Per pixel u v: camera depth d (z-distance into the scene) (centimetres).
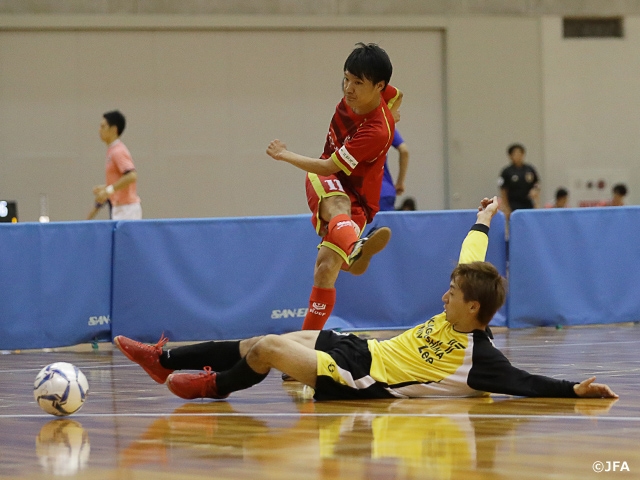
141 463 382
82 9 2034
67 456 402
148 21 2058
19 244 970
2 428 481
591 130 2283
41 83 2041
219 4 2092
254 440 426
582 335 1016
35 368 798
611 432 432
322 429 453
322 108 2162
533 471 351
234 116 2128
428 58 2200
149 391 623
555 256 1120
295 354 543
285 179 2158
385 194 1213
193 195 2119
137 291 1010
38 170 2048
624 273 1150
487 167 2225
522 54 2239
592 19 2297
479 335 555
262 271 1043
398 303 1081
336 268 693
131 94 2080
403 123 2194
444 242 1094
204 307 1026
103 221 1005
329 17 2133
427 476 345
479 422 466
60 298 986
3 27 2000
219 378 556
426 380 554
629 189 2308
